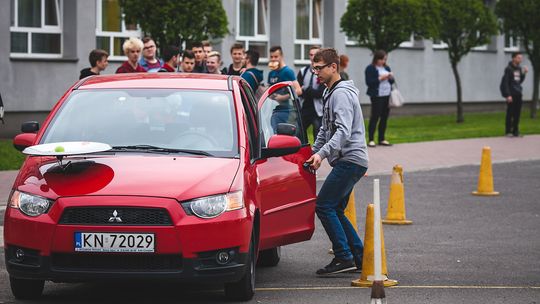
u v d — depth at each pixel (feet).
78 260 33.37
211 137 37.47
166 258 33.30
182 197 33.55
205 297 36.58
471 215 61.36
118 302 35.50
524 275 41.86
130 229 33.01
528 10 156.66
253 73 65.46
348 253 41.86
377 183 32.78
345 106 40.98
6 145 94.43
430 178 81.10
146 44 64.18
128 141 37.37
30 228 33.50
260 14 143.95
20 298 35.96
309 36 151.94
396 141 111.65
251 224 34.76
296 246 49.83
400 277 41.19
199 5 99.66
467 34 148.05
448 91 172.76
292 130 40.34
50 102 114.01
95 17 118.21
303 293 37.52
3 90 109.50
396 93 103.71
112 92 39.55
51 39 117.08
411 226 56.49
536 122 153.38
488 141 115.85
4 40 108.99
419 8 127.85
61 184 34.17
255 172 37.35
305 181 41.55
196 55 70.79
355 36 130.82
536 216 61.31
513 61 122.52
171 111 38.50
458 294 37.50
